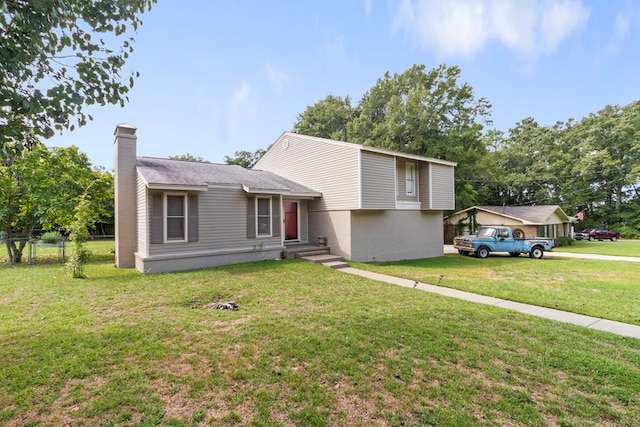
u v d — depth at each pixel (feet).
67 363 11.76
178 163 40.45
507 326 16.52
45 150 42.04
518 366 12.12
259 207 38.22
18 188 40.63
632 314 19.20
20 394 9.76
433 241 52.90
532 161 122.52
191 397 9.78
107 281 26.35
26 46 7.93
